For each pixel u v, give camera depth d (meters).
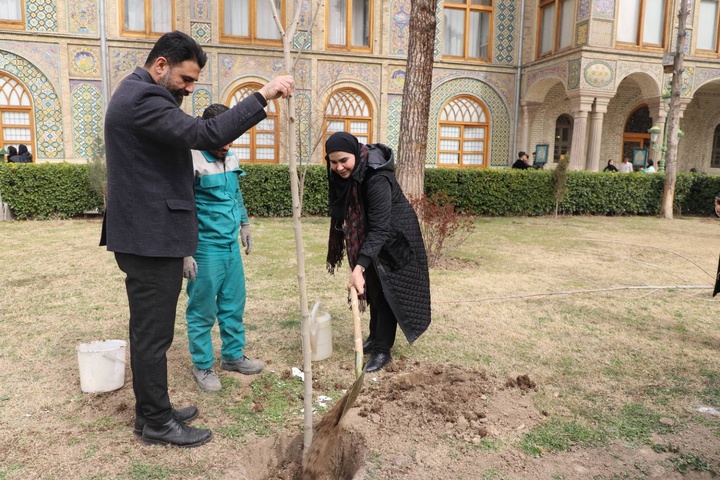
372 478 2.28
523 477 2.31
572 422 2.80
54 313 4.58
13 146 13.59
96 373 3.03
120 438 2.56
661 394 3.15
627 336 4.20
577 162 15.66
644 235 10.34
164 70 2.30
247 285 5.73
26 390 3.07
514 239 9.50
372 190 3.07
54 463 2.34
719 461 2.46
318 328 3.58
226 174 3.02
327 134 15.93
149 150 2.23
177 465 2.35
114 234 2.26
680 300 5.33
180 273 2.41
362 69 15.84
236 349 3.35
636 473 2.36
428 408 2.90
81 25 13.86
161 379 2.44
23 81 13.77
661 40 16.17
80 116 14.17
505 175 13.01
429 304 3.45
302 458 2.46
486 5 17.17
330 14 15.76
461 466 2.38
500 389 3.18
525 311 4.86
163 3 14.50
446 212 7.04
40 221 10.82
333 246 3.52
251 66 14.97
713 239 9.91
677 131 13.59
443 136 17.19
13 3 13.64
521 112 17.56
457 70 16.89
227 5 14.93
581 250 8.42
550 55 16.67
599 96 15.41
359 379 2.30
